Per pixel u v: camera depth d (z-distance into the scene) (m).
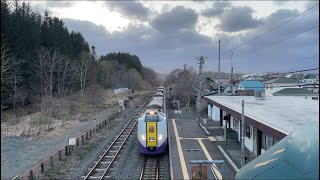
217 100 32.34
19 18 51.50
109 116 45.03
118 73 118.62
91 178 18.25
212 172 18.69
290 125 15.89
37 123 36.12
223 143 27.02
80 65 72.25
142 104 67.56
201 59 42.84
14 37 49.25
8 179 18.23
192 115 47.97
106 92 83.31
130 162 22.03
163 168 20.64
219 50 46.03
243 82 65.56
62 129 35.47
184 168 19.59
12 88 47.09
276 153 8.94
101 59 131.50
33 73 54.72
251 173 9.34
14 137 30.59
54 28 70.56
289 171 8.20
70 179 18.05
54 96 56.19
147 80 168.62
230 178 17.58
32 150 25.64
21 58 50.31
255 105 26.88
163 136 23.45
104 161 22.11
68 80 67.19
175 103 64.38
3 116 41.94
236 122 31.81
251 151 24.28
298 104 27.83
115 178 18.48
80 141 28.77
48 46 63.88
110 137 30.98
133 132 34.03
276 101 31.16
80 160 22.19
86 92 65.81
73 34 87.19
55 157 22.95
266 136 21.42
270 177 8.62
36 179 17.83
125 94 91.88
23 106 50.69
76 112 51.12
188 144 26.52
